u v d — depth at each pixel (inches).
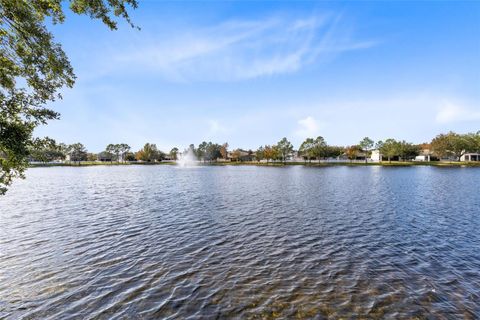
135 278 413.4
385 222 745.0
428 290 370.3
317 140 5172.2
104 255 509.4
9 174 345.4
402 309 325.4
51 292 373.1
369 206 971.9
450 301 342.6
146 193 1375.5
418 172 2709.2
